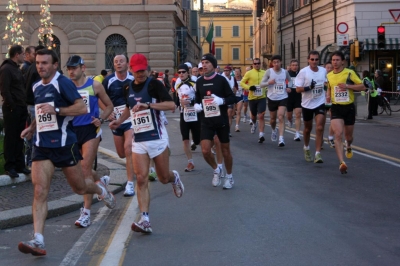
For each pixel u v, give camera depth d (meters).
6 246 6.70
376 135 18.02
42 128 6.23
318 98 12.10
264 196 9.08
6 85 9.71
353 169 11.52
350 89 10.89
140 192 7.04
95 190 7.37
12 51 9.88
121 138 9.62
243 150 14.55
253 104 17.41
